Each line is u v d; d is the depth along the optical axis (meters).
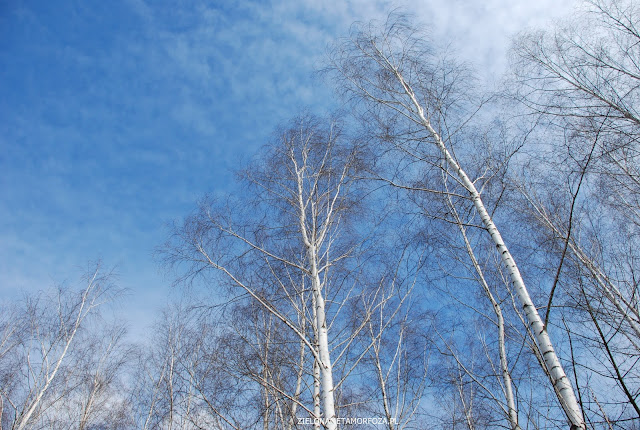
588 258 6.47
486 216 6.10
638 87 6.42
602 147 6.37
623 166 6.68
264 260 7.82
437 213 7.25
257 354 6.98
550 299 4.55
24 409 10.50
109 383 11.87
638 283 5.27
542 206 7.34
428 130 7.54
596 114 6.55
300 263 8.09
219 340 7.31
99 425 11.05
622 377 3.36
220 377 7.41
